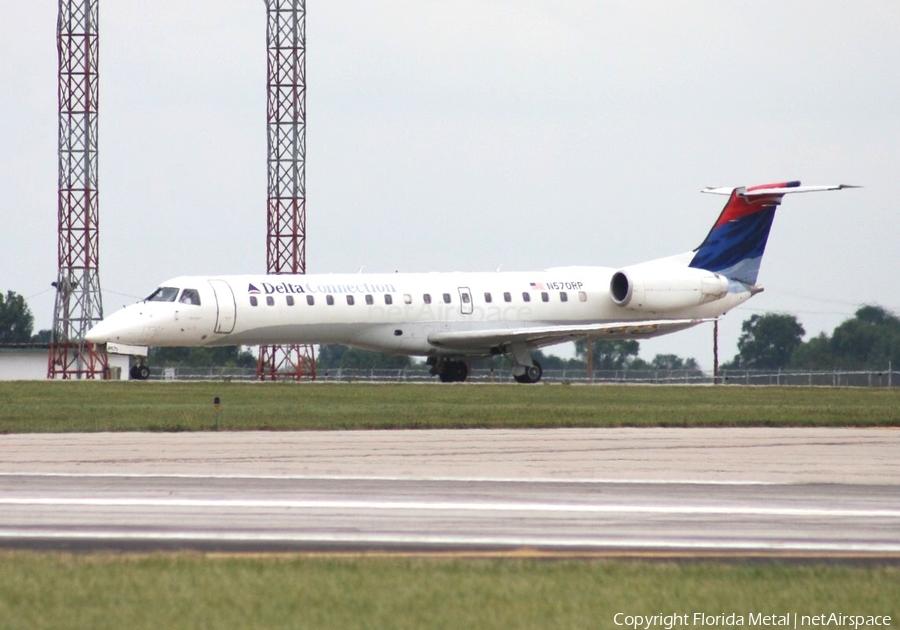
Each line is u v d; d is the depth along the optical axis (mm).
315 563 60406
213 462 100812
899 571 60438
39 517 74938
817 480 93812
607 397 187250
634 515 77312
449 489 87000
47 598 53469
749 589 56531
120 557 61688
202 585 55750
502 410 150625
